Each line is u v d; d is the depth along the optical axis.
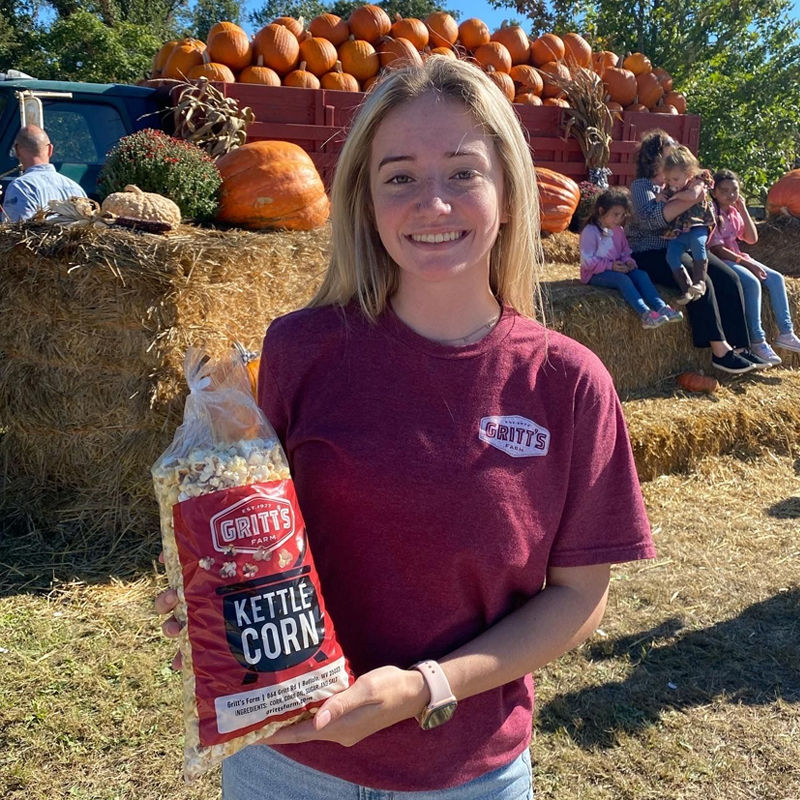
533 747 2.73
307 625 1.10
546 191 7.37
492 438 1.25
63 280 3.95
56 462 4.25
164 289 3.92
